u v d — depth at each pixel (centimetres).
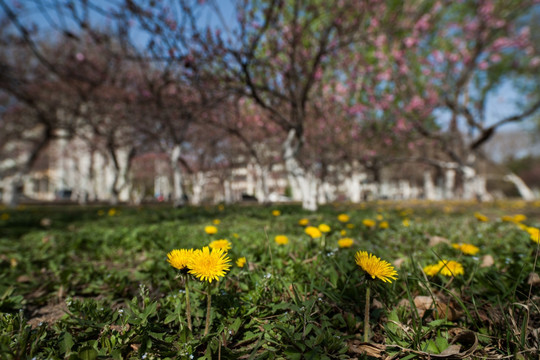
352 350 127
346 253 245
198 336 137
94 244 390
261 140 1486
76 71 945
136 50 631
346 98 1398
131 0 481
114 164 1748
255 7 666
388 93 1572
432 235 420
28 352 121
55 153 2906
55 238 454
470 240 359
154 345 127
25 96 983
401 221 601
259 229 491
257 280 185
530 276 166
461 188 3438
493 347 125
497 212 937
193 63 625
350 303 164
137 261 320
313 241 301
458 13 1416
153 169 2794
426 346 120
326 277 196
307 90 839
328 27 748
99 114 1297
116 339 130
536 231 240
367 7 754
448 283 167
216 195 3375
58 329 143
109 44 647
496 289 168
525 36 1377
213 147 1631
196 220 694
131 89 1104
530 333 130
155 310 142
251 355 117
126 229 489
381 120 1616
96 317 150
